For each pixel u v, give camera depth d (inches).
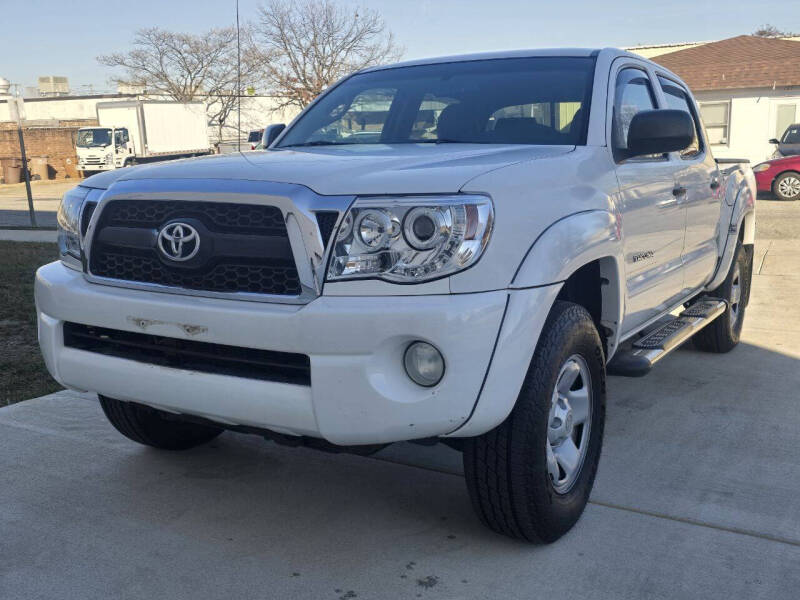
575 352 120.5
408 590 109.3
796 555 117.3
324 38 1606.8
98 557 118.3
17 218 747.4
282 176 107.0
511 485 112.5
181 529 126.8
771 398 188.7
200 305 107.6
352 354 100.6
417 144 146.0
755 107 977.5
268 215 104.8
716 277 209.5
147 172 118.9
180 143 1407.5
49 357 125.8
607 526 126.3
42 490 140.4
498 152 128.0
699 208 184.4
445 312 99.2
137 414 147.2
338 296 101.6
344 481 144.6
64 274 125.3
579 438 129.2
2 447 158.9
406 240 100.7
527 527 116.2
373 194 101.8
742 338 247.8
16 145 1437.0
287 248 103.5
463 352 100.3
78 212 124.8
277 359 105.9
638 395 191.8
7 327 254.5
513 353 104.2
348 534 125.0
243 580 112.2
